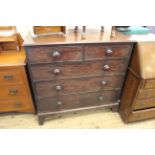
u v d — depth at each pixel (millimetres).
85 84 1521
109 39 1338
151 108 1659
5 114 1816
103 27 1557
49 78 1385
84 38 1335
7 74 1425
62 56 1280
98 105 1753
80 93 1579
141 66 1340
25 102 1664
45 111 1615
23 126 1670
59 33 1375
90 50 1312
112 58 1412
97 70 1451
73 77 1433
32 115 1815
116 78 1575
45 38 1292
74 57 1312
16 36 1604
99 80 1531
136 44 1367
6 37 1578
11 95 1578
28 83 1530
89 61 1370
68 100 1599
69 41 1244
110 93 1688
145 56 1350
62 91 1507
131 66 1484
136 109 1613
